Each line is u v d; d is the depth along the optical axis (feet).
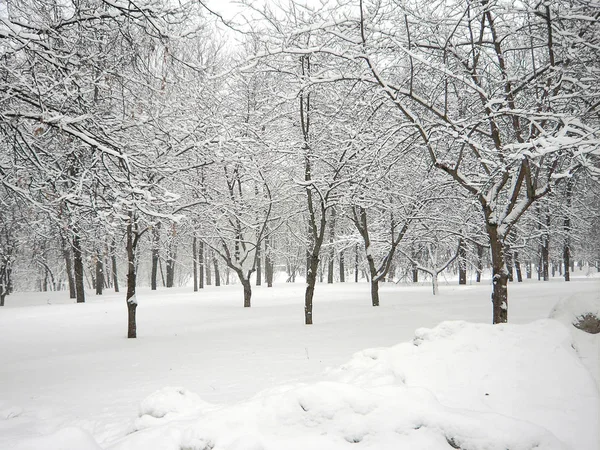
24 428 16.38
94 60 23.81
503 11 29.09
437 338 16.85
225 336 42.29
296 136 53.42
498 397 12.50
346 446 8.96
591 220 78.74
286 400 10.43
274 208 82.17
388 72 36.40
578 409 11.54
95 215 24.39
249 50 57.52
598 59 26.96
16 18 21.40
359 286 99.91
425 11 32.60
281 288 99.86
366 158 37.73
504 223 31.32
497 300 31.48
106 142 24.25
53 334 51.01
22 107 25.53
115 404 19.75
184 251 120.98
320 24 29.04
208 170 55.21
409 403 10.15
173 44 24.68
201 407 13.25
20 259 98.63
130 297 46.52
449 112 36.78
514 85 31.94
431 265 81.61
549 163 30.83
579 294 20.07
